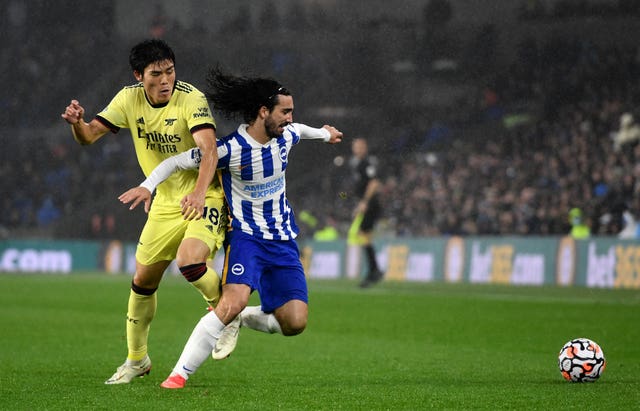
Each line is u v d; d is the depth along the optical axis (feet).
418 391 61.16
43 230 340.59
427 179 295.69
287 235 64.80
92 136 65.46
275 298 65.77
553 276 200.23
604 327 114.21
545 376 70.54
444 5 341.41
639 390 60.80
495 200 257.55
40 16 388.78
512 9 329.93
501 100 328.08
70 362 79.87
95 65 379.55
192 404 54.85
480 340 101.24
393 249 240.94
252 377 70.23
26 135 374.84
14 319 126.52
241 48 358.84
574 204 236.22
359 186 195.11
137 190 61.16
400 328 115.03
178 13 368.89
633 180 231.91
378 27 352.90
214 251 64.90
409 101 345.31
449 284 212.02
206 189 60.39
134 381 67.15
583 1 315.17
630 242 185.37
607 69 304.91
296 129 66.08
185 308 149.18
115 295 179.32
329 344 96.73
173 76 63.82
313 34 357.41
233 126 322.96
